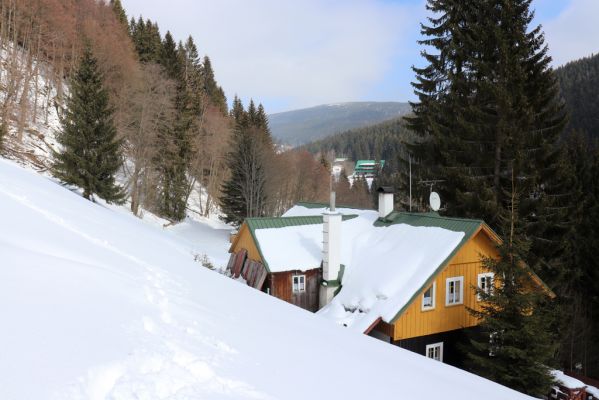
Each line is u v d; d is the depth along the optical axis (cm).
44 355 221
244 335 445
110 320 308
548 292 1267
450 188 2033
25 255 407
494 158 1859
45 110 3681
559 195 1819
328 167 7881
